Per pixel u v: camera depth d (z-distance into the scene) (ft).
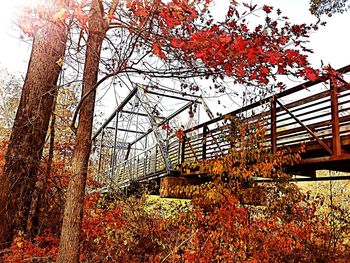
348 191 40.78
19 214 14.07
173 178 26.86
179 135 21.07
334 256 22.38
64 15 9.24
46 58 14.83
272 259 18.63
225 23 9.67
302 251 20.48
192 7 9.07
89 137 10.53
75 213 9.85
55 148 20.63
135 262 18.25
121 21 10.01
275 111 18.66
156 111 13.56
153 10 8.91
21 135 14.62
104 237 17.90
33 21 9.78
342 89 14.60
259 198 20.11
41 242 14.94
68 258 9.44
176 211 24.53
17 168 14.33
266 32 9.88
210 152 24.47
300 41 10.09
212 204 20.52
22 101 14.98
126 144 58.44
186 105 27.43
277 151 18.37
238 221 18.76
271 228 18.74
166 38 9.68
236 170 19.70
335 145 14.55
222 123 21.89
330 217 27.48
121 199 22.48
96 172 38.24
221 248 18.33
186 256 17.24
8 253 12.93
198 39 8.95
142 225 20.49
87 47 10.84
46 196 16.29
